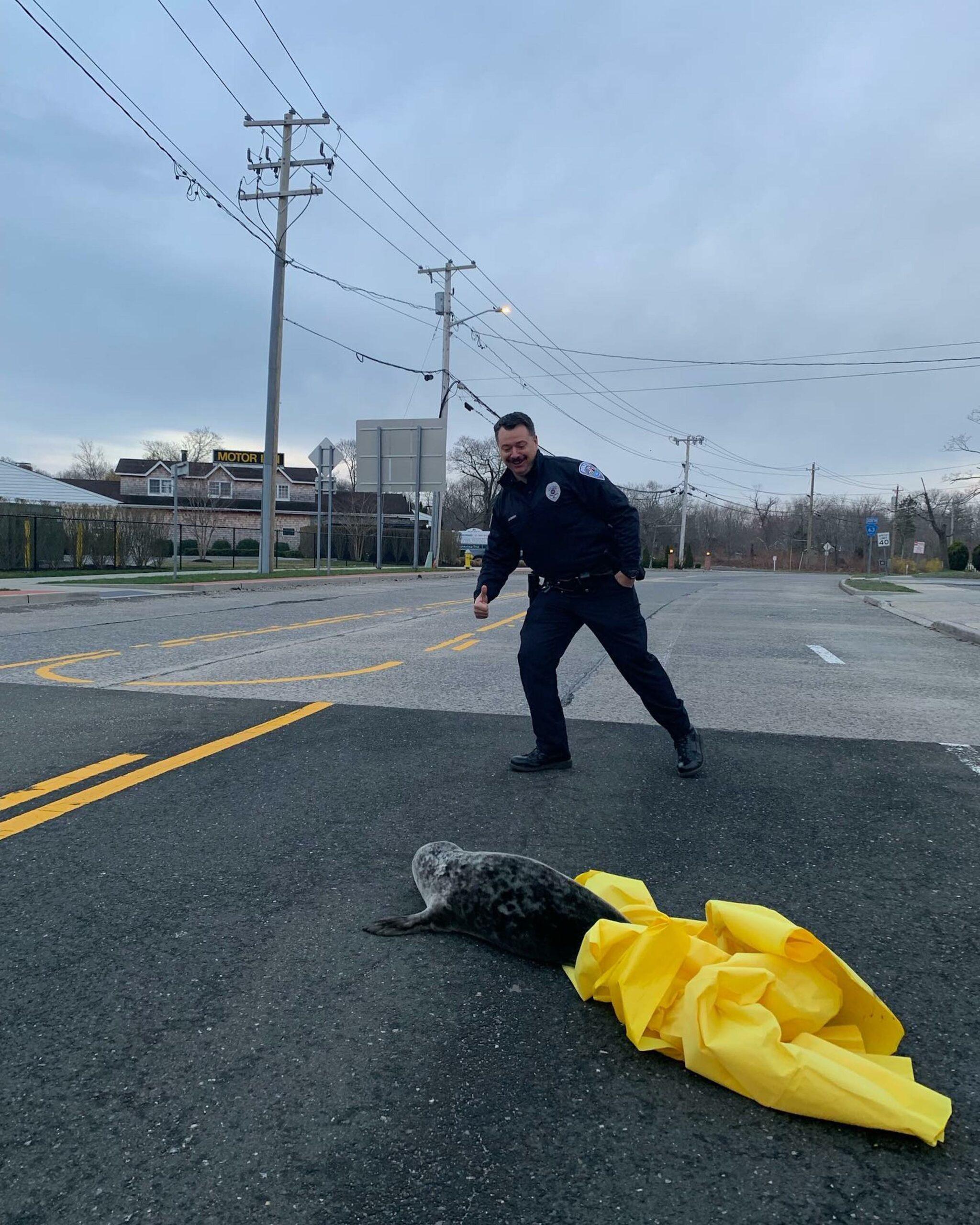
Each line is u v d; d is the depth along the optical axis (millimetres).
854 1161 1665
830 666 8859
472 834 3488
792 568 94438
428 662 8398
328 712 5840
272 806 3789
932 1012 2199
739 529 108562
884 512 102062
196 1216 1510
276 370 23188
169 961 2414
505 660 8562
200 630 11117
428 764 4566
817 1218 1520
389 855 3242
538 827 3592
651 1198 1562
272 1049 2004
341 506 53156
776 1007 1939
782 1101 1782
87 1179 1595
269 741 5000
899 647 10812
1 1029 2072
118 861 3137
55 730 5199
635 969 2031
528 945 2426
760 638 11531
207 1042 2031
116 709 5840
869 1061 1848
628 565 4211
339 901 2828
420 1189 1581
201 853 3230
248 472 63562
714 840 3473
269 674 7465
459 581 27719
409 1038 2059
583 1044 2049
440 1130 1740
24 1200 1542
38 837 3367
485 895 2492
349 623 12344
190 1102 1813
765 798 4086
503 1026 2115
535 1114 1793
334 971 2371
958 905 2865
